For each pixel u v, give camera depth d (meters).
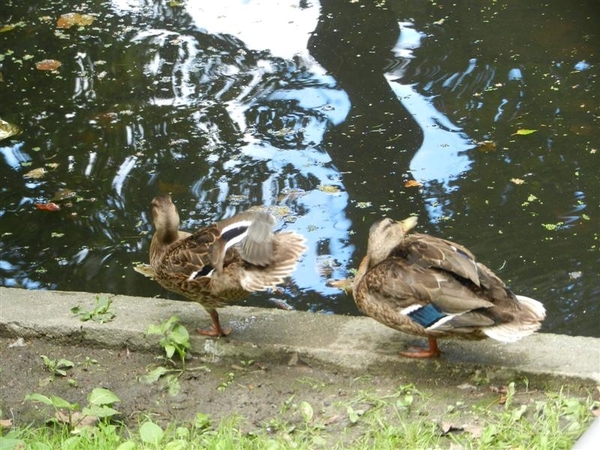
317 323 3.52
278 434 3.19
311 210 4.33
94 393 3.22
